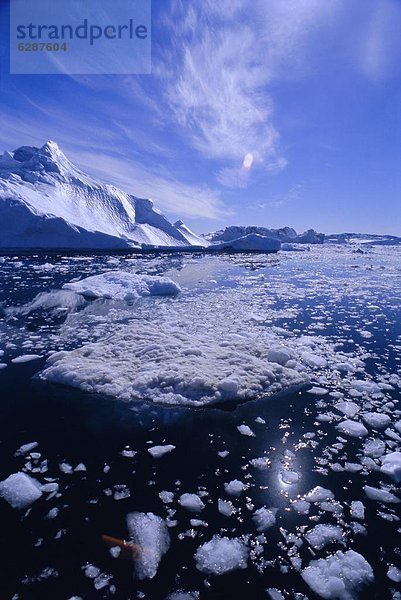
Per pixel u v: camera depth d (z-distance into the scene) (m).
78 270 18.81
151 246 42.97
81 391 4.29
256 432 3.53
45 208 36.09
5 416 3.72
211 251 43.38
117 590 1.91
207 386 4.16
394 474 2.92
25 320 8.00
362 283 16.02
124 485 2.73
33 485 2.70
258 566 2.09
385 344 6.63
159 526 2.35
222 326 7.53
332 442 3.38
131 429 3.52
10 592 1.89
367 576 2.04
